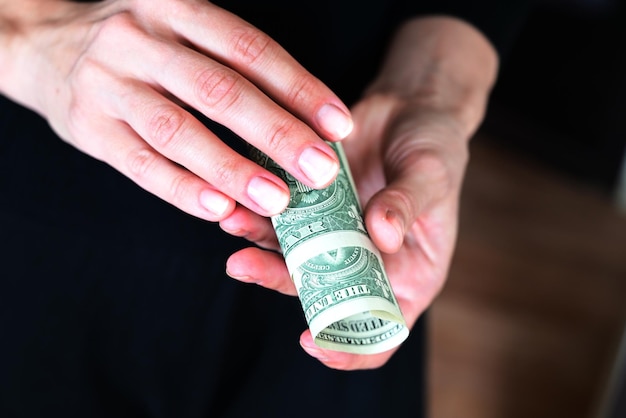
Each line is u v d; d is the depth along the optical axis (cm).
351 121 36
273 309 44
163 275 43
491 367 92
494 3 50
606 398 77
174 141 36
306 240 38
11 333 44
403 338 38
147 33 36
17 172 43
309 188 39
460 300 99
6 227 43
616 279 105
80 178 43
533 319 98
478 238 108
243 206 38
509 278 103
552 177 121
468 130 46
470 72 48
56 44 39
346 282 38
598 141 116
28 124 43
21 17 41
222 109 35
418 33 49
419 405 47
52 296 44
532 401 88
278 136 35
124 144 37
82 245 43
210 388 45
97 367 45
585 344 96
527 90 118
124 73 36
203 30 36
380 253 40
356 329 39
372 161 45
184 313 44
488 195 116
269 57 36
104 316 44
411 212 39
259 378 45
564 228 112
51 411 45
